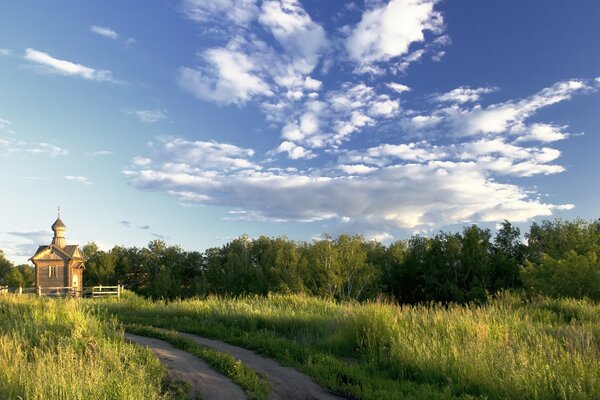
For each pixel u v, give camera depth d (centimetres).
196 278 8262
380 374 1052
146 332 1427
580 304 1969
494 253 6706
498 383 882
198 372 953
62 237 6069
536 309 1836
